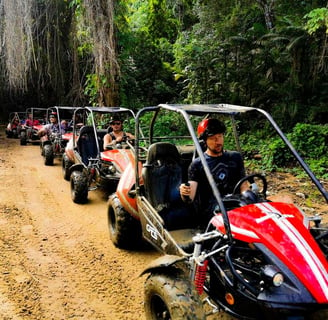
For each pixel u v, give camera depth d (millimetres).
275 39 10195
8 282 3812
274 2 12070
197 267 2537
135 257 4422
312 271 2250
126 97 13250
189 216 3789
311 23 8477
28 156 11648
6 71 17375
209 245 2912
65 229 5332
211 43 13156
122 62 13344
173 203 3807
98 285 3785
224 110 3320
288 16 10711
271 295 2225
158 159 3855
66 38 16969
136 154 3932
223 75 12258
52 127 11000
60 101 17844
